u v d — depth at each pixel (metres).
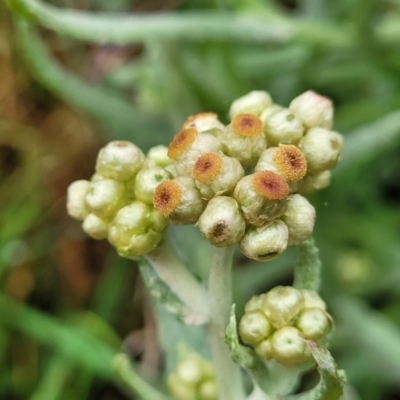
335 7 0.18
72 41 0.19
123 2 0.19
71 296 0.18
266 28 0.16
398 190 0.18
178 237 0.13
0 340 0.16
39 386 0.16
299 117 0.10
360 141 0.15
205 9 0.18
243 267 0.17
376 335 0.15
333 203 0.17
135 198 0.10
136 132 0.17
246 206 0.09
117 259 0.17
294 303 0.10
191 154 0.09
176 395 0.12
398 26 0.16
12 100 0.19
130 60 0.19
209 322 0.10
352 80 0.18
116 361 0.12
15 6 0.13
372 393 0.15
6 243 0.16
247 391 0.12
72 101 0.16
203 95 0.17
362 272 0.16
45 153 0.19
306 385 0.15
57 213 0.18
